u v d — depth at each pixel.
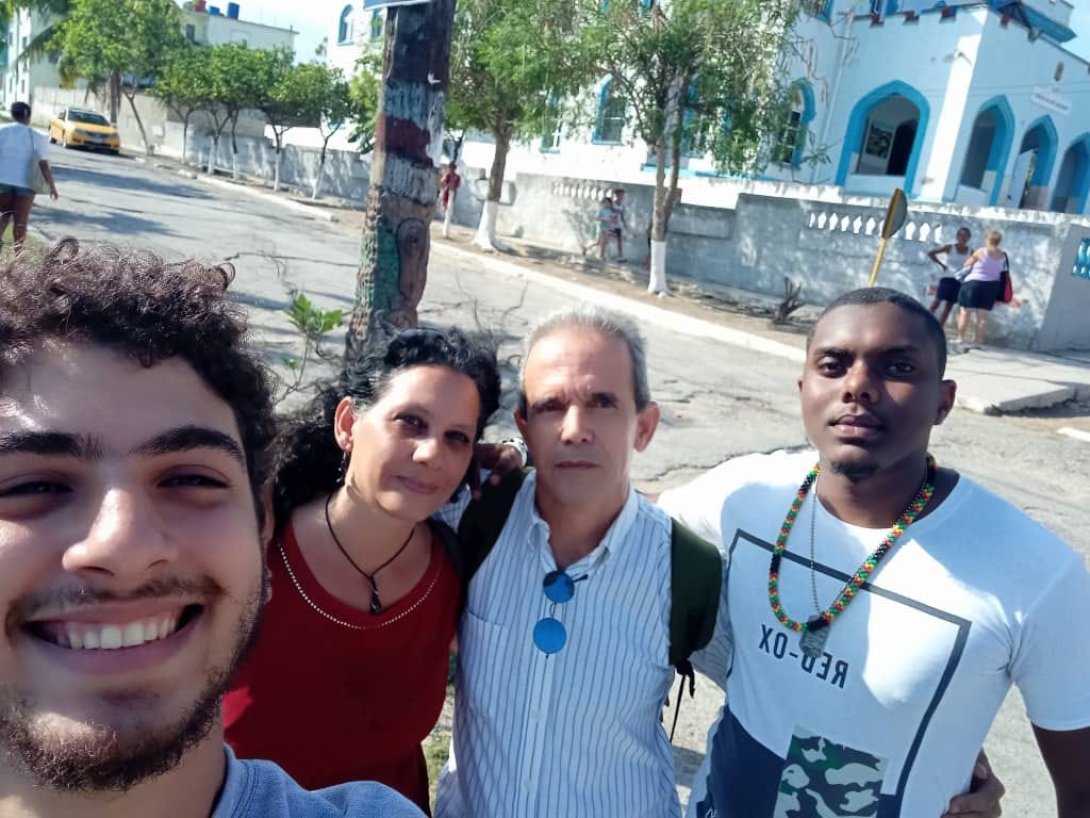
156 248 1.41
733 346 11.35
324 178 28.53
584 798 1.77
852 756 1.59
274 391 1.43
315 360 5.84
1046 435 8.55
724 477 1.96
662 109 13.98
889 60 19.30
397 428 1.68
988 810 1.63
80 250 1.05
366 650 1.77
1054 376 10.73
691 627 1.82
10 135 9.78
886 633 1.57
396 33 3.39
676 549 1.81
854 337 1.59
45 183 10.18
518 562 1.86
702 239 17.50
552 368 1.72
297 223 18.14
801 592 1.69
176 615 0.96
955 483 1.65
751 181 16.84
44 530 0.89
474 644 1.87
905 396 1.56
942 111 18.53
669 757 1.93
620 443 1.74
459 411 1.71
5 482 0.89
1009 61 18.52
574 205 20.17
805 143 18.66
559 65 13.88
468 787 1.87
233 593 1.00
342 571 1.77
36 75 52.53
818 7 14.66
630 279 16.30
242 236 14.50
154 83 36.62
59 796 0.91
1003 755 3.32
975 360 11.44
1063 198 22.66
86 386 0.93
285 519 1.81
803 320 13.63
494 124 17.14
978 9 17.75
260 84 27.09
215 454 0.99
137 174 23.94
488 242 17.95
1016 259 12.91
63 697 0.88
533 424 1.76
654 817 1.85
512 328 9.45
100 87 41.44
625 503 1.83
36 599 0.88
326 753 1.80
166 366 0.99
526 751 1.78
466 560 1.92
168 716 0.92
